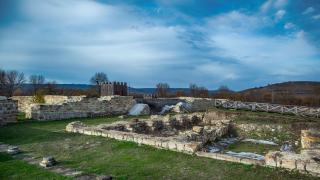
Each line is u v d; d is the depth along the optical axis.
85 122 23.58
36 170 11.13
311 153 11.20
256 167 10.75
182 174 10.45
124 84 34.19
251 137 21.73
